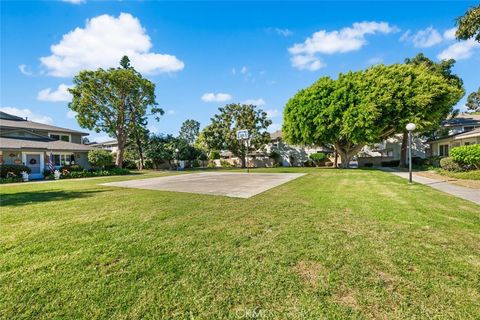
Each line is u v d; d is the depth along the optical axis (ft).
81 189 33.78
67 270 8.86
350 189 27.73
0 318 6.31
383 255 9.59
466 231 12.25
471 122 79.00
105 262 9.48
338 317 6.13
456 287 7.29
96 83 87.97
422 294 6.98
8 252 10.57
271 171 69.21
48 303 6.89
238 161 125.80
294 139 77.82
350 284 7.61
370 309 6.40
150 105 101.86
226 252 10.25
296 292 7.26
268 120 109.91
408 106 58.75
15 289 7.62
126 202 22.20
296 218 15.35
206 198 23.31
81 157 81.61
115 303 6.86
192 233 12.79
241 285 7.69
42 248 10.98
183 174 65.00
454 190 26.09
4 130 74.54
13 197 27.02
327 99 67.82
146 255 10.08
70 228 14.06
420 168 62.90
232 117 110.22
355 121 61.62
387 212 16.37
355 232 12.40
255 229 13.26
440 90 56.59
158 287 7.64
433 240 11.08
